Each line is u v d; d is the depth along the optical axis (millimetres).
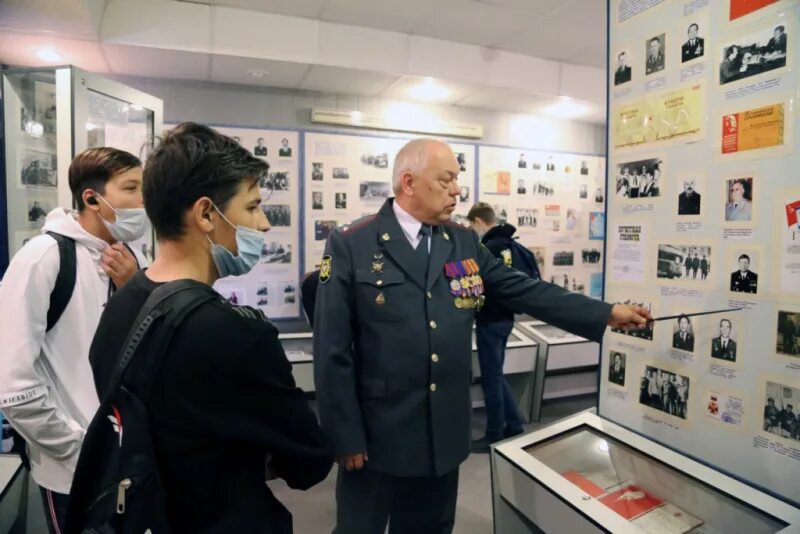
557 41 3254
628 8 1374
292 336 3359
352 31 3014
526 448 1374
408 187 1432
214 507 664
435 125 3766
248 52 2807
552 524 1174
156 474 621
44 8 2246
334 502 2436
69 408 1184
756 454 1081
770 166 1039
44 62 2836
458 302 1419
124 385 633
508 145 4078
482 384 2982
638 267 1365
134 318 685
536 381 3518
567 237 4348
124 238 1325
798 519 961
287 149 3426
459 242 1529
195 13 2703
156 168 694
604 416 1485
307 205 3490
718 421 1158
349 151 3564
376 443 1363
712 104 1153
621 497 1192
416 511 1492
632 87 1367
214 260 744
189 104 3230
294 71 3066
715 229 1156
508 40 3240
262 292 3439
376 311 1367
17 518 1447
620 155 1416
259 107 3377
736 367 1118
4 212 2301
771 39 1028
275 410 690
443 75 3234
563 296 1434
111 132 2260
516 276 1540
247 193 738
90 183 1263
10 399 1056
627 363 1407
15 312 1090
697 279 1201
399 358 1350
